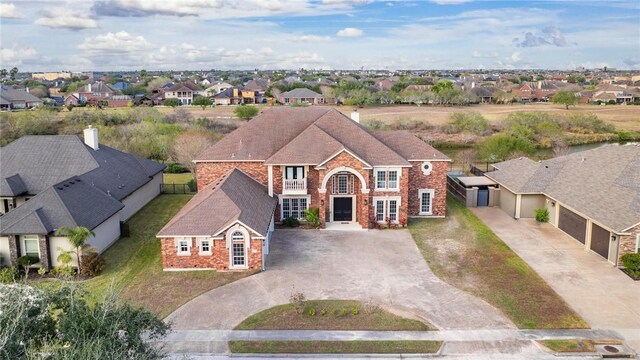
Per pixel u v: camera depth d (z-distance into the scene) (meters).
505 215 44.31
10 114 86.69
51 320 15.90
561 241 37.22
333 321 25.44
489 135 96.00
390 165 39.88
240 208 33.16
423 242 37.22
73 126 85.62
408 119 108.88
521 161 48.06
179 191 53.66
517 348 22.92
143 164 50.81
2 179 39.84
